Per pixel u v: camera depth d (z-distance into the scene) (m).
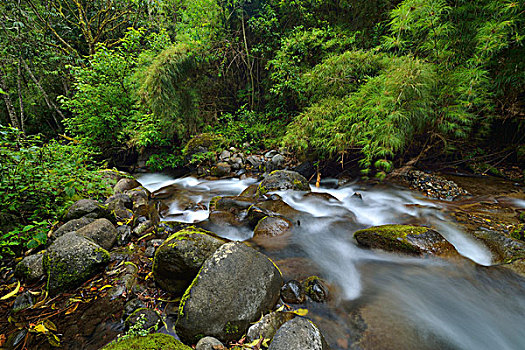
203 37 8.15
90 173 4.10
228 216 3.94
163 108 7.72
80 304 2.06
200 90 8.80
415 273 2.49
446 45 4.66
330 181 6.19
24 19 9.03
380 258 2.81
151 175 8.11
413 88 4.12
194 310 1.69
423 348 1.68
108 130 7.73
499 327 1.88
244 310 1.76
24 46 8.65
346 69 5.73
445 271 2.45
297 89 7.18
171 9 11.45
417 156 5.88
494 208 3.91
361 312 2.00
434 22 4.45
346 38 6.99
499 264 2.43
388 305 2.09
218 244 2.29
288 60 7.46
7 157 3.14
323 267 2.67
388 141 4.47
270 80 8.91
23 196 3.22
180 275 2.09
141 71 7.83
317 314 1.96
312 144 5.88
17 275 2.41
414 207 4.17
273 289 2.02
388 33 6.58
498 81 4.51
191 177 7.42
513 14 3.90
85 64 9.23
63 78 10.31
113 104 7.71
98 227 2.86
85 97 7.32
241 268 1.94
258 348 1.54
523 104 4.84
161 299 2.09
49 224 3.14
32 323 1.87
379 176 5.32
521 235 2.86
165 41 8.96
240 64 9.48
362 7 7.32
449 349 1.68
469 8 4.44
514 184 4.78
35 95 10.68
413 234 2.73
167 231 3.36
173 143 8.80
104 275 2.40
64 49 9.93
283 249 3.03
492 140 5.59
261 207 4.05
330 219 3.85
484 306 2.06
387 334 1.78
